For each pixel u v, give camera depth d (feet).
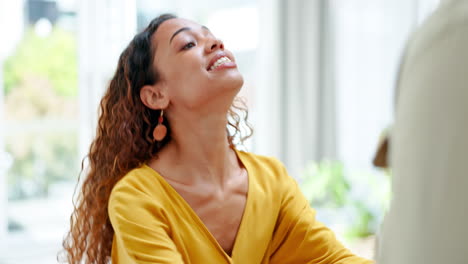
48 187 12.12
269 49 13.92
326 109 14.35
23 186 11.87
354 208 10.97
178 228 3.41
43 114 12.03
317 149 14.44
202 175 3.59
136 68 3.80
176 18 3.87
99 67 11.90
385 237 1.41
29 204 11.93
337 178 11.81
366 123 13.67
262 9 13.87
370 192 11.34
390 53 13.14
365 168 13.66
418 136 1.20
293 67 14.23
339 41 14.05
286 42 14.19
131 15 12.03
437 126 1.16
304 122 14.34
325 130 14.39
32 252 11.73
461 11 1.13
